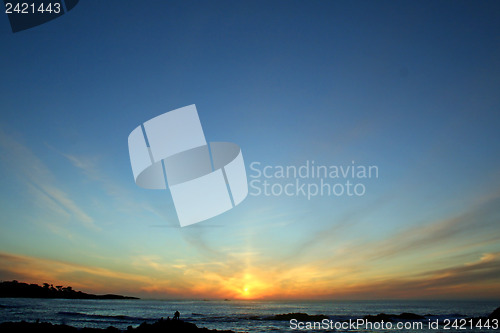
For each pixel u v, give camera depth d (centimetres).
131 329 2023
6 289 9631
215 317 4153
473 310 6312
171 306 7638
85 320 3416
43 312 4162
